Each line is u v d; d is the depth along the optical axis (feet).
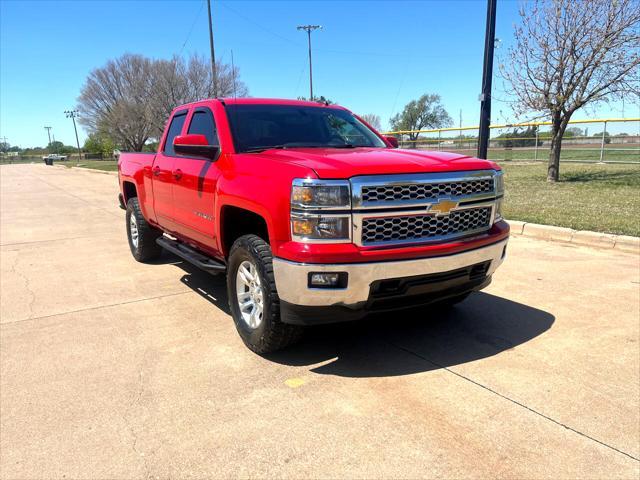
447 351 12.31
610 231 23.72
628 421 9.18
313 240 9.93
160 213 18.53
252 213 12.12
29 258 23.27
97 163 175.73
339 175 9.91
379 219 10.17
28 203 48.73
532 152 77.87
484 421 9.22
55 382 10.99
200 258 15.60
